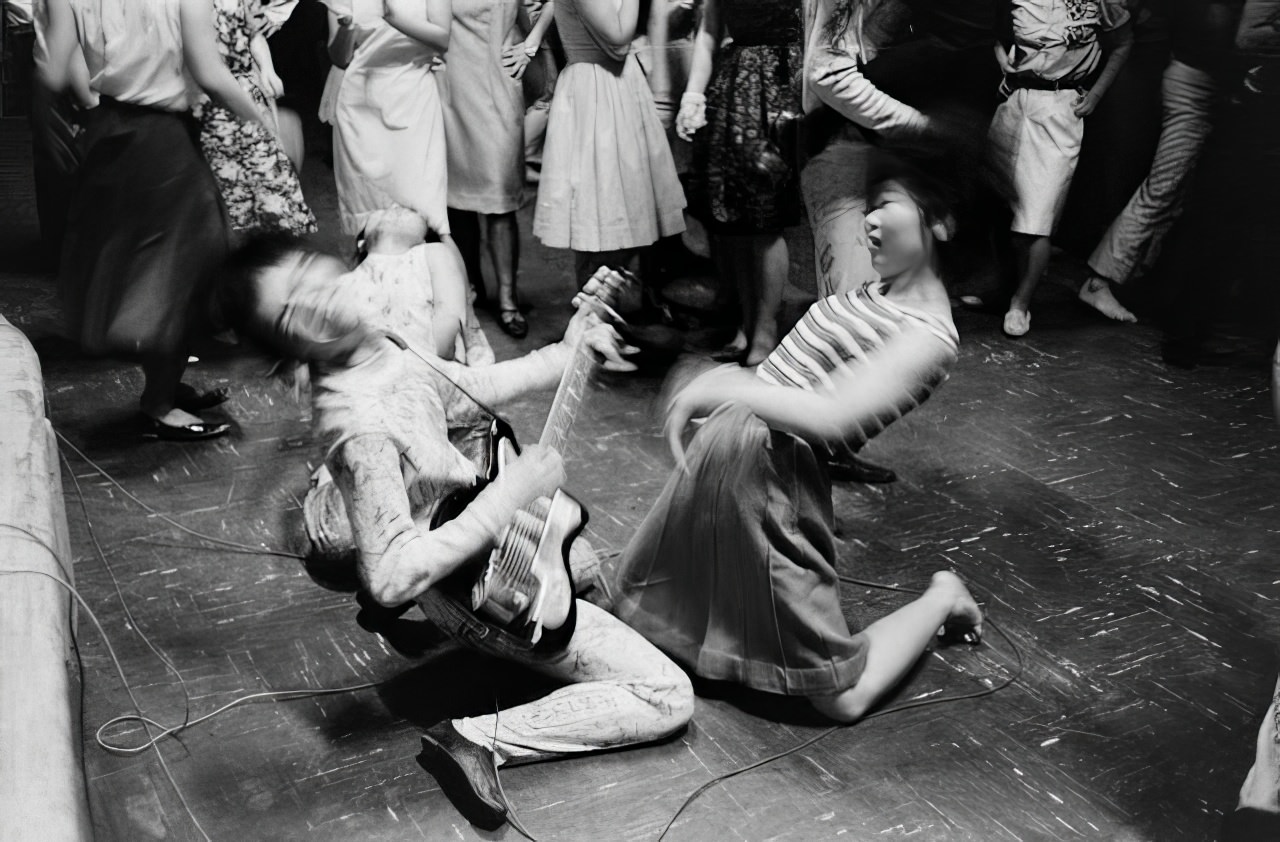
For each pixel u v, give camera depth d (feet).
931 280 9.46
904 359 9.21
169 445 14.06
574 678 9.58
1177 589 11.89
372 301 11.47
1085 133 19.97
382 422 8.70
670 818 8.87
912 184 9.36
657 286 18.62
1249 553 12.49
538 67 20.02
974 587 11.85
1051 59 15.94
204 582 11.62
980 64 15.85
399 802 9.00
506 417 14.75
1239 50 16.16
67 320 14.02
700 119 14.80
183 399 14.71
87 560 11.85
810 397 9.20
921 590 11.78
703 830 8.78
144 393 14.17
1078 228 20.52
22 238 19.88
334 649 10.73
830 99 12.92
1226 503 13.44
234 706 9.98
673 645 10.11
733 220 14.85
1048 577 12.07
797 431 9.23
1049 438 14.83
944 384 16.15
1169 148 17.12
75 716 8.81
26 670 7.21
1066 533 12.83
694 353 16.48
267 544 12.28
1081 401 15.75
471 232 17.48
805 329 9.59
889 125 12.86
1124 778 9.40
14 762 6.36
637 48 17.65
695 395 9.64
